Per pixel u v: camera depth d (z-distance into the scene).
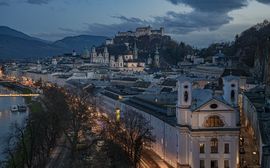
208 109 199.38
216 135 199.62
